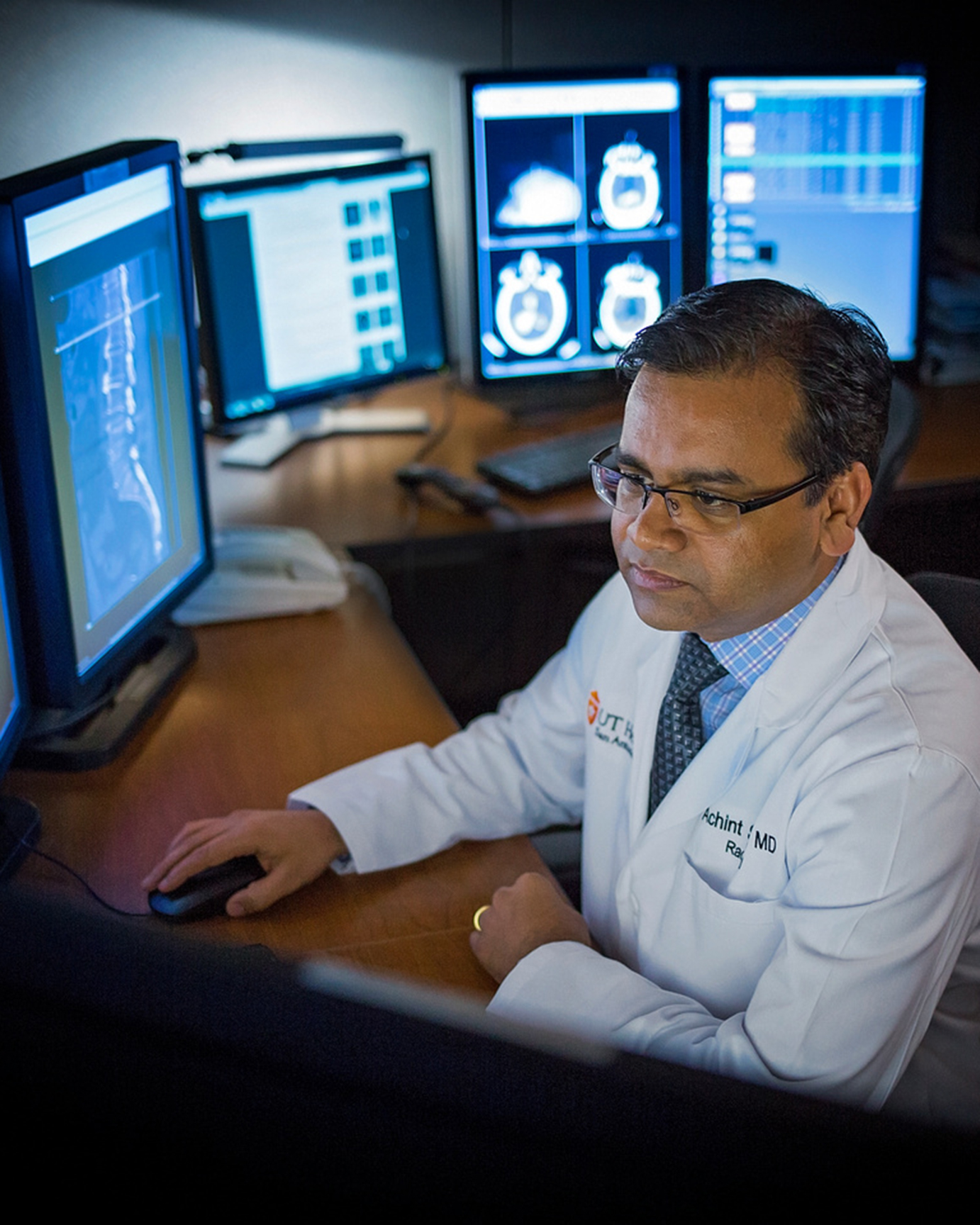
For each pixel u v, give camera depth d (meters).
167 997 0.33
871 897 0.90
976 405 2.38
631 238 2.34
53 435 1.24
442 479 1.99
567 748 1.32
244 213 2.05
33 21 2.10
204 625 1.69
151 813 1.27
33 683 1.32
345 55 2.30
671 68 2.26
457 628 2.79
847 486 0.94
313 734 1.42
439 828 1.24
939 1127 0.31
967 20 2.55
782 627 1.03
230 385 2.11
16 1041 0.33
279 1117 0.32
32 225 1.17
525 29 2.38
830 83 2.29
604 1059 0.34
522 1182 0.32
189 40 2.20
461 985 1.06
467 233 2.25
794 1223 0.31
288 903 1.16
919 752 0.92
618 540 0.97
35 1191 0.32
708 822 1.06
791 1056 0.89
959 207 2.71
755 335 0.88
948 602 1.17
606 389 2.46
